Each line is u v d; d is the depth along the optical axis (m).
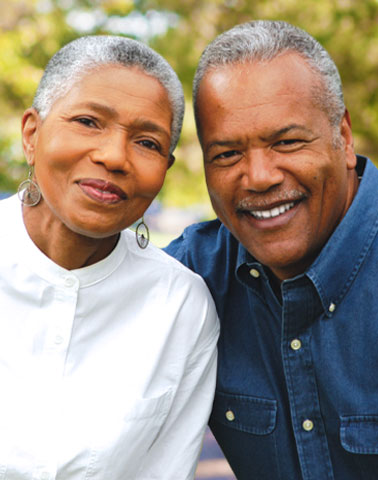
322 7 5.71
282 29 2.06
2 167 5.93
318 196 2.06
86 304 2.10
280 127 1.97
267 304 2.25
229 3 5.91
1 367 2.04
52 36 5.87
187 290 2.26
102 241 2.07
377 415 2.07
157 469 2.28
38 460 2.01
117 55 1.88
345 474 2.16
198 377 2.29
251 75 1.99
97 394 2.08
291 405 2.18
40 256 2.06
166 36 5.89
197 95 2.13
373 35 5.75
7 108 5.90
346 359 2.12
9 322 2.06
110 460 2.07
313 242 2.11
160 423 2.22
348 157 2.19
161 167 1.96
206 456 5.27
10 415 2.01
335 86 2.09
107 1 5.85
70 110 1.87
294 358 2.17
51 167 1.90
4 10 5.82
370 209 2.18
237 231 2.15
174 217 17.91
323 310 2.15
